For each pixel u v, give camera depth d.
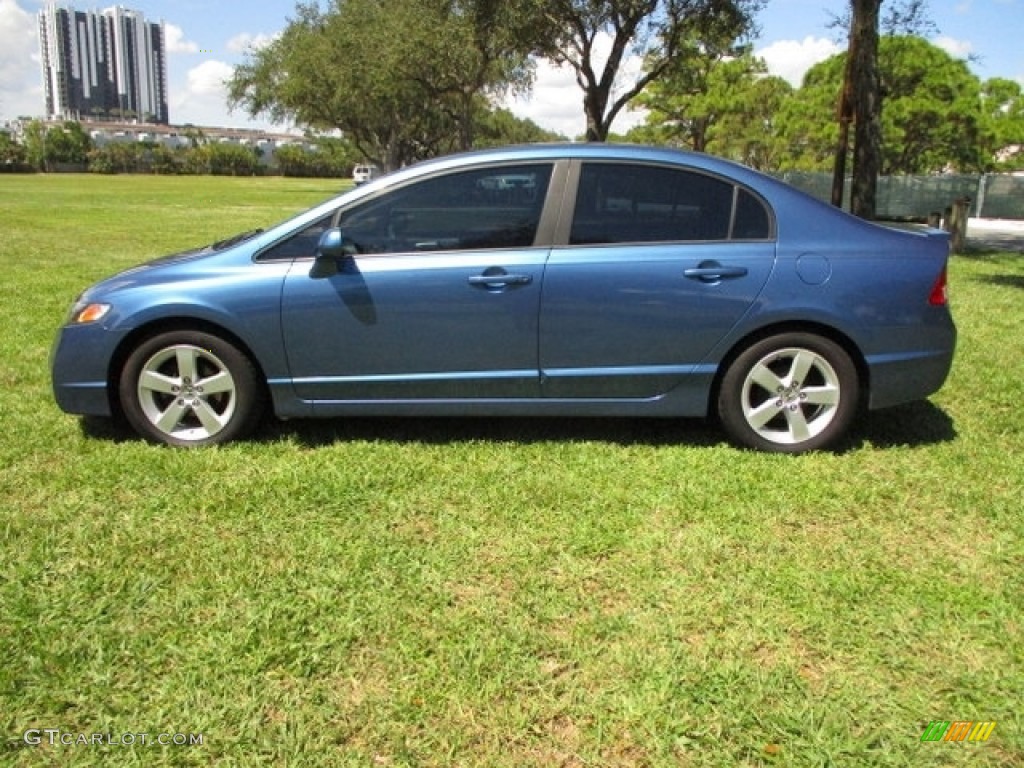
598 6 21.69
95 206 28.98
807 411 4.62
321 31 41.41
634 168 4.47
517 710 2.52
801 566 3.36
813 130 37.84
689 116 44.97
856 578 3.26
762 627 2.94
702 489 4.09
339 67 37.12
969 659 2.77
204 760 2.33
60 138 96.38
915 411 5.30
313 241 4.52
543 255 4.41
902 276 4.42
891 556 3.45
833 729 2.44
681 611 3.04
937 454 4.56
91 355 4.52
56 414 5.16
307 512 3.83
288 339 4.47
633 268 4.38
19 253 13.66
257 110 50.09
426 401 4.57
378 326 4.45
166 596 3.12
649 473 4.29
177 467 4.31
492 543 3.55
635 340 4.45
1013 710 2.52
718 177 4.47
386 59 30.53
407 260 4.44
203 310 4.44
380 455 4.51
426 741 2.40
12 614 2.98
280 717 2.49
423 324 4.44
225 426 4.62
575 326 4.43
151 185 55.66
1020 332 7.71
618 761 2.33
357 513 3.82
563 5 21.78
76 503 3.88
